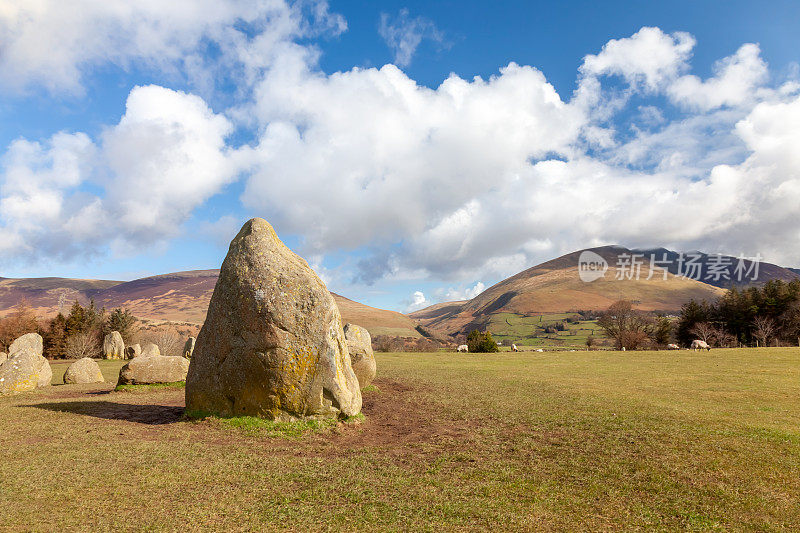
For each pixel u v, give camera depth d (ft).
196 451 31.63
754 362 94.73
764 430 36.88
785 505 22.98
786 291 210.38
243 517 21.24
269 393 39.68
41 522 20.11
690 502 23.44
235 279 42.09
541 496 24.25
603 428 38.63
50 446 32.24
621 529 20.58
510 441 35.58
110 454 30.30
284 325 39.81
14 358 64.90
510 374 82.64
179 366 69.21
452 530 20.25
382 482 26.17
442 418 44.65
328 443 35.12
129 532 19.48
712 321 224.33
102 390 66.64
